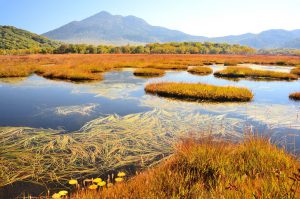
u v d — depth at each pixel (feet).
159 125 27.61
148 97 43.68
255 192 9.71
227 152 15.81
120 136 23.68
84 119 29.63
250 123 29.63
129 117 30.60
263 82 68.85
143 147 21.07
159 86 48.52
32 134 23.76
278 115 33.60
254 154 15.14
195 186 11.59
